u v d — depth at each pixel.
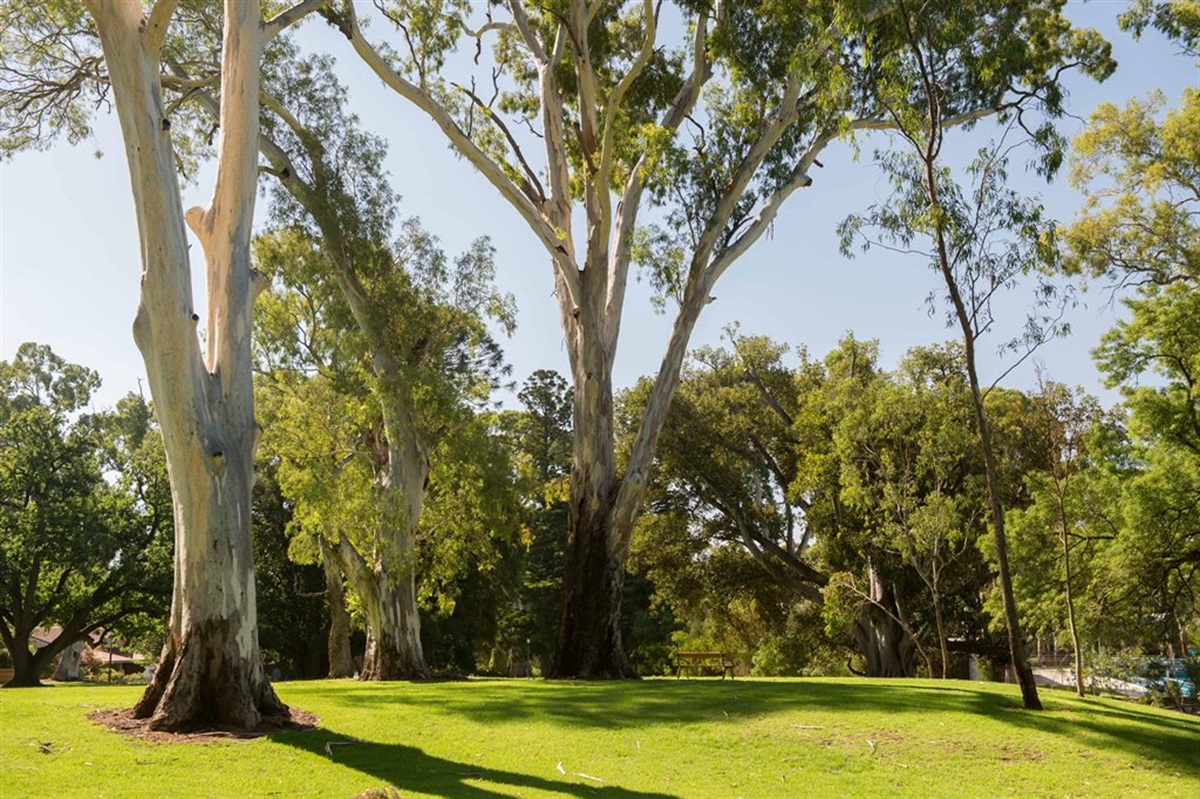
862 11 16.72
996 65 18.17
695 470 41.78
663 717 15.44
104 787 9.92
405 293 25.39
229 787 10.28
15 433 40.88
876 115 23.41
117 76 13.83
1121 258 33.50
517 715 15.65
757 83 23.14
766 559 43.50
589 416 24.12
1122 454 24.55
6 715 13.89
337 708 16.09
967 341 16.06
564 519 56.56
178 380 13.88
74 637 41.72
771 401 43.88
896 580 36.06
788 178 25.25
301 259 25.81
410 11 24.16
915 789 11.42
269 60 24.83
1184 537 22.75
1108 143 33.50
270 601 43.50
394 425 24.86
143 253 13.93
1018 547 25.94
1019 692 18.97
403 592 25.67
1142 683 30.28
